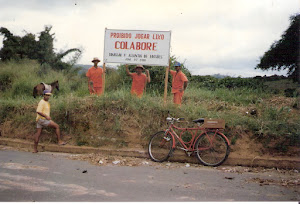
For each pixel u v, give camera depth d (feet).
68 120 29.25
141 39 31.83
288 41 40.93
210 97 35.06
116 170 21.04
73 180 18.22
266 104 31.04
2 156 23.99
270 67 44.24
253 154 23.76
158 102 30.37
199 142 23.76
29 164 21.74
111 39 32.78
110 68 47.62
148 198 15.38
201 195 16.06
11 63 54.60
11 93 40.73
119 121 27.94
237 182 18.74
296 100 31.96
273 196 16.03
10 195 15.19
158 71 41.60
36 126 29.32
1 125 31.14
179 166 22.80
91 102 30.40
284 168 22.50
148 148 24.82
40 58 62.54
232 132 25.25
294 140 23.97
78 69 58.29
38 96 37.47
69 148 26.78
